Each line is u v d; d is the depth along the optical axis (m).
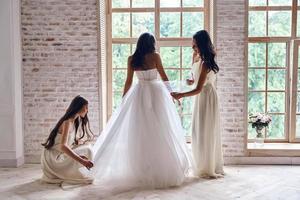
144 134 4.43
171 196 4.07
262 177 4.82
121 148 4.49
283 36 5.80
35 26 5.52
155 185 4.37
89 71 5.55
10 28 5.26
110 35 5.99
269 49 5.85
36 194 4.19
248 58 5.85
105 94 5.88
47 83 5.57
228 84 5.45
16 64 5.39
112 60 6.03
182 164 4.65
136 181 4.40
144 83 4.60
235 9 5.37
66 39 5.53
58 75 5.57
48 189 4.37
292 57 5.77
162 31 5.97
